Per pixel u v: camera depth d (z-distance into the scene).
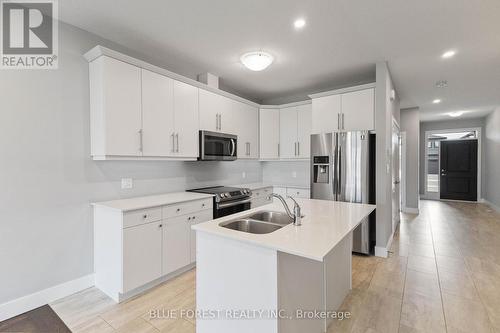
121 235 2.13
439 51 2.86
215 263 1.57
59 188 2.24
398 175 4.84
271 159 4.46
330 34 2.49
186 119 3.03
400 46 2.74
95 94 2.35
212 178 3.87
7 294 1.97
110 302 2.18
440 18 2.20
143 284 2.30
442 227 4.61
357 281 2.56
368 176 3.25
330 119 3.64
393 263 3.00
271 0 1.96
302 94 4.63
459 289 2.39
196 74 3.54
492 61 3.14
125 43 2.67
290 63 3.22
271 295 1.33
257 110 4.37
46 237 2.16
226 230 1.56
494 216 5.43
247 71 3.48
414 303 2.16
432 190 7.98
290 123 4.39
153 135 2.65
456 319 1.94
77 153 2.35
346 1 1.97
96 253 2.43
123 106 2.39
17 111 2.01
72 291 2.31
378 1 1.96
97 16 2.18
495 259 3.10
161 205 2.43
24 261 2.05
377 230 3.21
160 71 2.72
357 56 3.01
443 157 7.76
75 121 2.33
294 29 2.39
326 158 3.56
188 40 2.61
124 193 2.71
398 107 4.82
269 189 4.32
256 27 2.36
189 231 2.74
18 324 1.90
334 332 1.82
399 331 1.82
